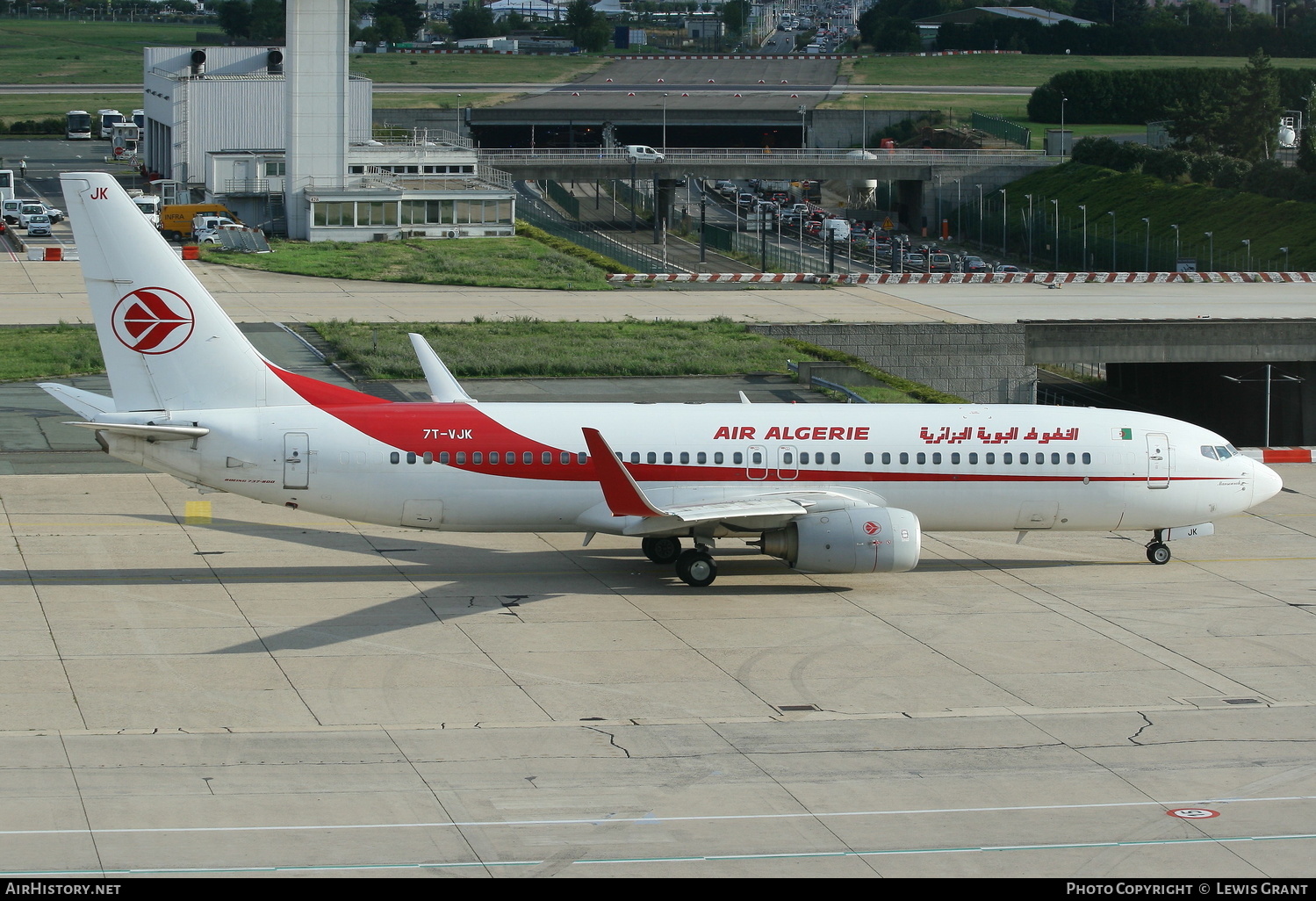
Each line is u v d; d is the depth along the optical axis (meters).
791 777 55.12
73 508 95.50
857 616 76.81
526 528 82.44
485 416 81.62
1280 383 180.12
